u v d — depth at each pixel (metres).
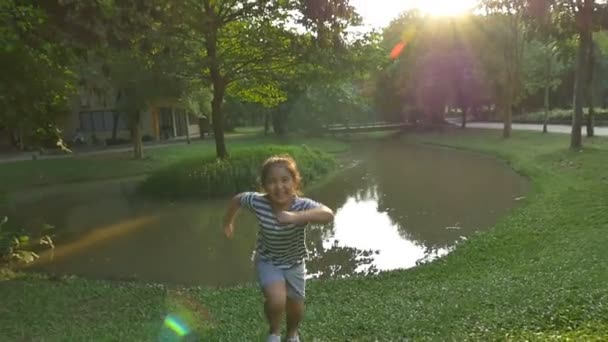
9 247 10.98
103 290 8.28
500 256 9.13
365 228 13.31
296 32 19.39
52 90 10.33
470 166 24.38
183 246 12.40
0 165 26.91
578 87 21.41
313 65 20.19
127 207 17.62
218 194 18.52
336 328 5.36
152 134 44.09
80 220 15.91
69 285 8.64
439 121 47.94
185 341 5.52
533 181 17.89
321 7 16.62
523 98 45.28
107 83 22.34
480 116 56.69
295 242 3.97
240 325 5.93
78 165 27.17
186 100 28.34
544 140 28.05
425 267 9.24
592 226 9.95
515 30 31.86
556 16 20.59
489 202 15.44
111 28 8.27
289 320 4.26
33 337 6.03
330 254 11.16
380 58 20.83
